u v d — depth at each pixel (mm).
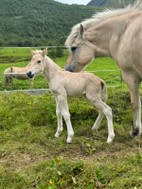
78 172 2678
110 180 2527
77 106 4789
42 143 3564
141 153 2980
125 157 2984
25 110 4688
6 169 2805
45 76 3666
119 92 5566
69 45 4160
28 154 3258
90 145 3393
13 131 3904
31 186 2537
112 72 12398
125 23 3559
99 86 3586
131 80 3500
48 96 5414
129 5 3898
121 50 3434
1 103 4961
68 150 3344
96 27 3922
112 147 3348
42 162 2938
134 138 3594
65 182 2498
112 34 3748
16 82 9367
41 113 4570
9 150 3311
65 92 3506
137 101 3541
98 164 2859
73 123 4250
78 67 4109
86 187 2443
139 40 3121
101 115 3809
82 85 3547
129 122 4273
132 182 2395
